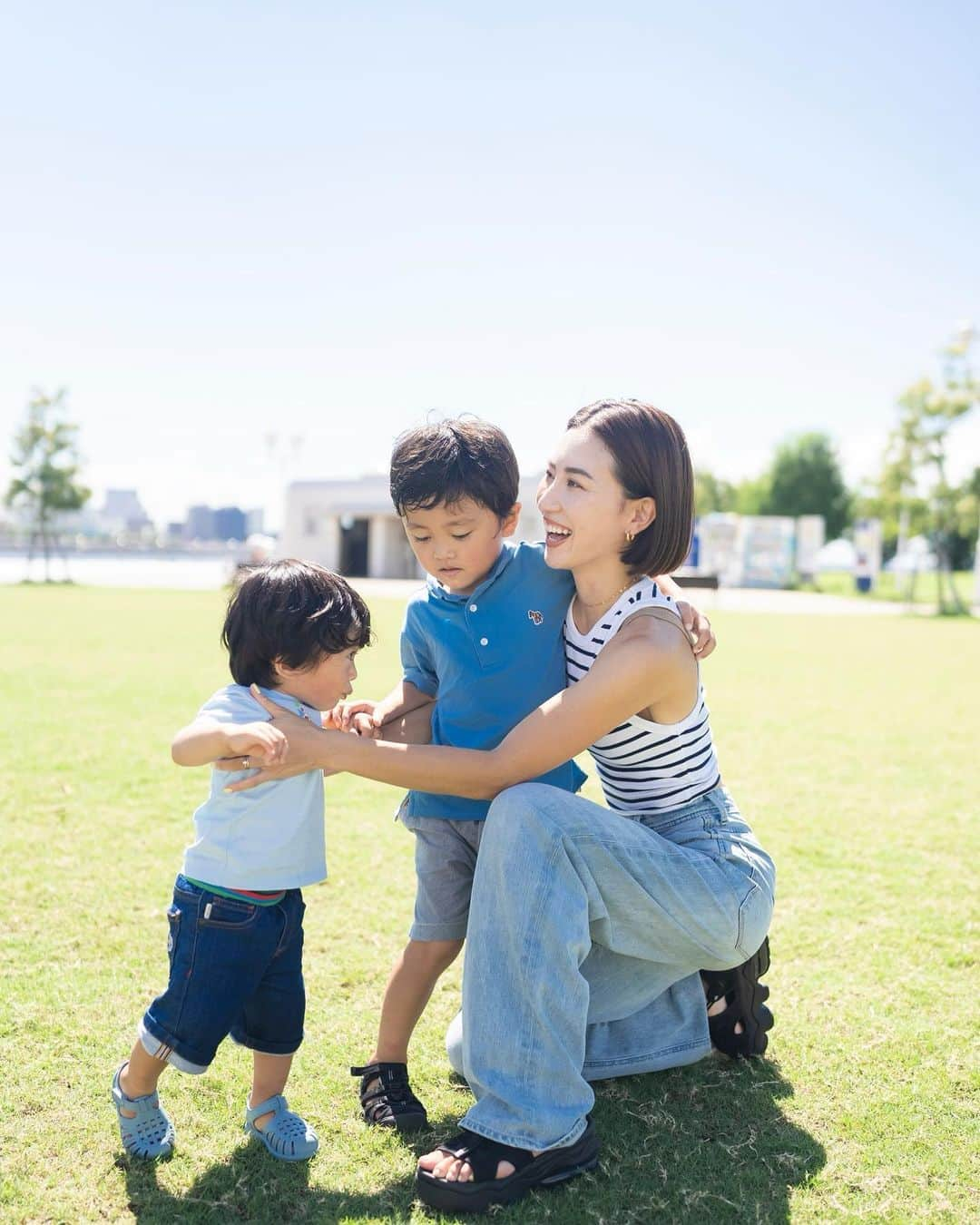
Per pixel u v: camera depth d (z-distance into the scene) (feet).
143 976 9.73
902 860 14.35
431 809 8.00
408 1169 7.03
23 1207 6.37
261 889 6.94
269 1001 7.14
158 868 12.90
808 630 60.70
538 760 7.30
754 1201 6.64
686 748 7.91
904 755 22.27
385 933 11.05
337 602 7.45
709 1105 7.86
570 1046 7.01
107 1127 7.28
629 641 7.48
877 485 94.79
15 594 71.77
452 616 8.16
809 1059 8.59
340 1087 8.00
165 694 27.22
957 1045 8.86
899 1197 6.73
